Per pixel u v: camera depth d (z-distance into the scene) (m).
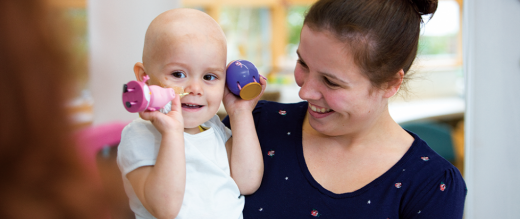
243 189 1.07
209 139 1.03
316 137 1.12
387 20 0.89
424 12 0.98
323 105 0.98
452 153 2.69
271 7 5.23
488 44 1.33
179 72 0.91
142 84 0.79
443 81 4.73
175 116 0.86
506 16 1.31
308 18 0.94
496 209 1.41
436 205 0.97
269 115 1.22
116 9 1.95
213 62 0.93
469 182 1.40
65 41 0.43
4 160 0.41
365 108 0.96
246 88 1.01
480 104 1.36
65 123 0.44
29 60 0.40
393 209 0.99
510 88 1.35
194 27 0.92
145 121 0.99
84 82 0.47
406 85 1.08
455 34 4.95
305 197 1.04
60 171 0.45
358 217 0.98
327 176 1.06
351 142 1.08
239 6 5.02
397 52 0.91
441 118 3.72
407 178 1.00
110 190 0.52
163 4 2.04
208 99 0.95
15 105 0.40
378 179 1.01
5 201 0.42
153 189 0.84
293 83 4.65
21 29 0.39
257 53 5.34
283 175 1.09
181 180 0.85
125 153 0.93
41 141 0.42
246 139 1.06
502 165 1.39
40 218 0.43
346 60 0.88
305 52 0.93
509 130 1.37
